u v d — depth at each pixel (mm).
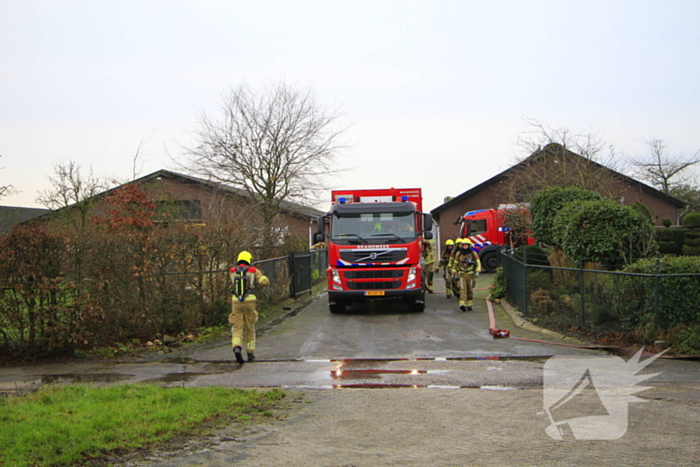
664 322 9562
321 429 5824
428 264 20234
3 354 10461
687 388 7211
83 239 10875
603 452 4965
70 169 23219
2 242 10320
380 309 16750
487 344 10836
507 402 6750
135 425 5789
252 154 23516
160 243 12234
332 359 9891
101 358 10633
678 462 4680
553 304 12820
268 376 8648
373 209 15891
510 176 26781
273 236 19547
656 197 34062
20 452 4980
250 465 4820
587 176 22031
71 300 10711
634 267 10320
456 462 4820
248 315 9984
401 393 7324
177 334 12508
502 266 18391
